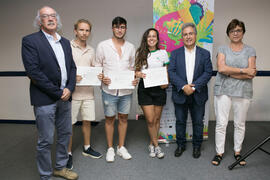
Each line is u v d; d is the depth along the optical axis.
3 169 1.96
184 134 2.18
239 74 1.80
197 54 1.97
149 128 2.13
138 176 1.80
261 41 3.17
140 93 2.04
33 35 1.39
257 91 3.32
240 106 1.89
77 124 3.42
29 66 1.35
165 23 2.23
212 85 3.36
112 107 2.00
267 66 3.24
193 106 2.06
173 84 2.01
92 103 2.06
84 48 1.95
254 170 1.87
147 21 3.24
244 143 2.47
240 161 1.85
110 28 3.27
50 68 1.44
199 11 2.22
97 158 2.14
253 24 3.13
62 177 1.78
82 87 1.96
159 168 1.92
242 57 1.82
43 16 1.38
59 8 3.26
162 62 1.99
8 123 3.64
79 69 1.83
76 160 2.11
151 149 2.18
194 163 2.01
